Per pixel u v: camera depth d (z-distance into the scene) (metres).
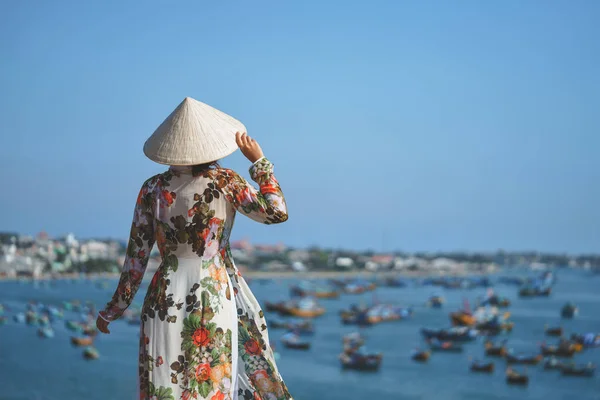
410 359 79.69
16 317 105.19
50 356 73.62
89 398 53.91
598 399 58.81
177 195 4.11
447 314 139.25
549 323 119.12
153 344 4.07
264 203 4.11
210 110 4.20
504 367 75.06
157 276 4.14
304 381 65.56
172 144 4.05
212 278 4.11
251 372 4.19
